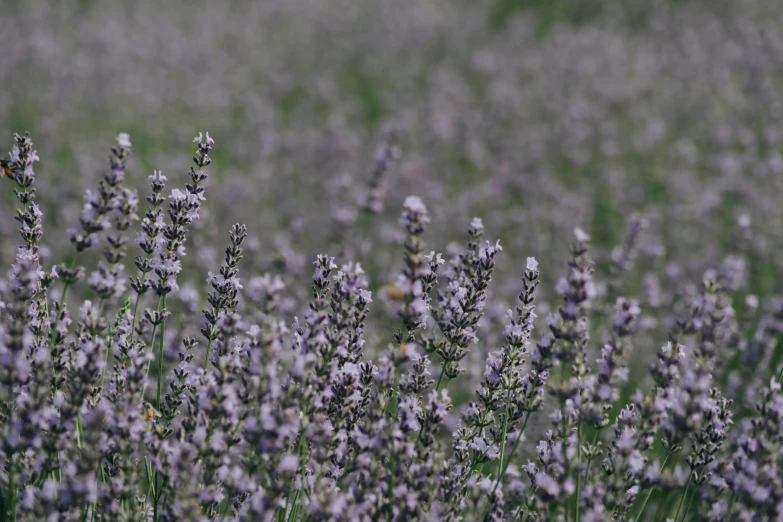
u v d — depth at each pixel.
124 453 3.45
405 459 3.50
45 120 12.62
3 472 3.61
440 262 4.16
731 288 7.39
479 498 3.52
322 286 3.96
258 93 17.19
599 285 7.72
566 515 3.65
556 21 24.08
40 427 3.38
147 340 4.77
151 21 21.05
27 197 4.07
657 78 17.17
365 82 18.89
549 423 5.80
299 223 9.39
